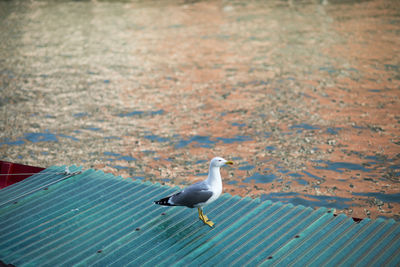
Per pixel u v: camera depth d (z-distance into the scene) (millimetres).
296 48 32094
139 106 21828
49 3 55031
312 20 41062
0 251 6660
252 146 16766
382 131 17578
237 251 6598
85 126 19438
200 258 6453
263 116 19828
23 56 32531
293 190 13406
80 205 8234
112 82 26031
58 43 36312
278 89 23609
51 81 26484
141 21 43688
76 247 6770
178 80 26016
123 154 16500
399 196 12758
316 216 7574
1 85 25797
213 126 18938
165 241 6930
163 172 14977
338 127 18188
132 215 7773
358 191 13148
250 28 39094
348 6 46531
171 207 8031
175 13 46938
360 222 7285
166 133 18391
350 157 15406
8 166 11016
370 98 21625
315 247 6602
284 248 6586
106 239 6977
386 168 14508
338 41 33438
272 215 7703
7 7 53156
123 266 6289
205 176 14570
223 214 7844
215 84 24953
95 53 32969
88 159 16156
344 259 6223
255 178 14273
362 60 28359
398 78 24578
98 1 55438
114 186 9086
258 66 28172
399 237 6699
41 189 8891
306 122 18875
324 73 26109
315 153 15859
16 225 7527
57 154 16672
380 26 37344
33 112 21328
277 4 49469
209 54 31578
